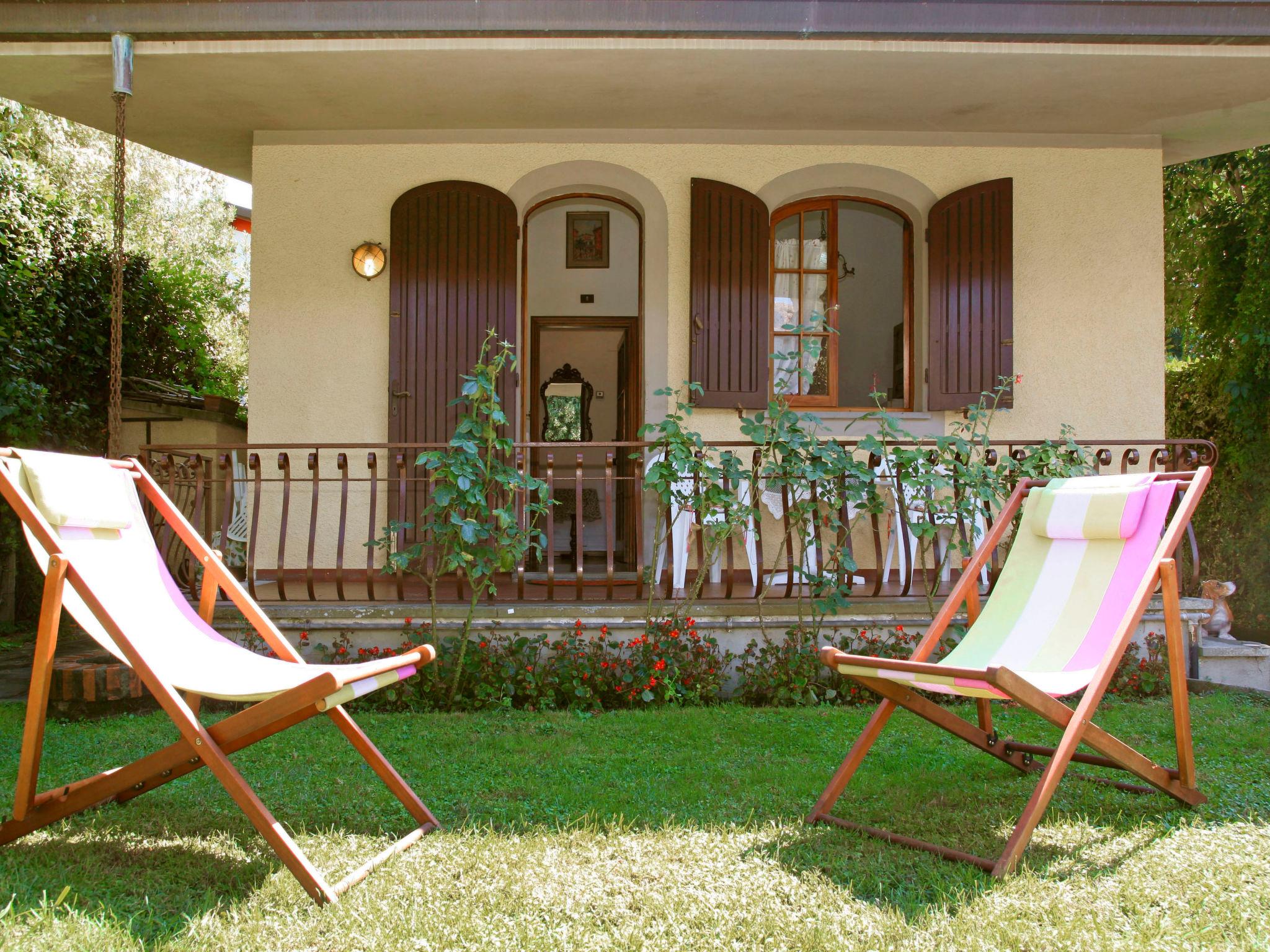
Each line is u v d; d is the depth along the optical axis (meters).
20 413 6.06
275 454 5.82
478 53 4.59
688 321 5.89
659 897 2.17
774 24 4.29
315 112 5.48
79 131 9.71
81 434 6.96
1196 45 4.58
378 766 2.64
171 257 10.64
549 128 5.81
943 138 5.91
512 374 5.78
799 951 1.92
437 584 5.45
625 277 8.14
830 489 4.58
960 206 5.84
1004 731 3.77
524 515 5.18
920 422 5.94
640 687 4.24
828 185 5.93
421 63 4.73
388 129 5.82
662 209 5.87
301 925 2.02
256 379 5.82
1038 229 5.95
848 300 7.52
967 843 2.58
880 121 5.69
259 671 2.59
